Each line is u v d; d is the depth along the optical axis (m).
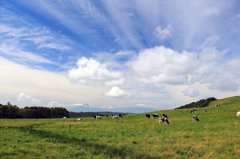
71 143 12.98
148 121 32.66
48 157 9.62
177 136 15.70
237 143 12.32
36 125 24.59
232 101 77.56
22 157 9.41
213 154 10.20
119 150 11.34
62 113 95.75
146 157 9.92
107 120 37.41
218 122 24.73
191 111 46.97
